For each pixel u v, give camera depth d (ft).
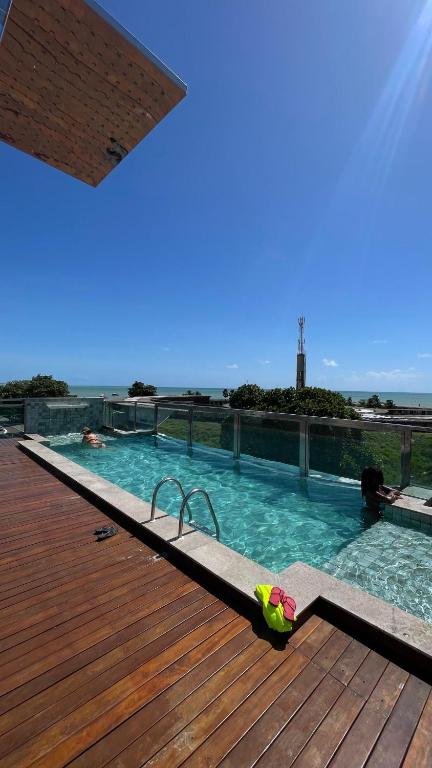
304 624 7.48
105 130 11.00
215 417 28.89
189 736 5.02
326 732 5.12
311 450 21.61
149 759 4.70
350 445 19.74
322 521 16.44
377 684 5.97
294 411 34.58
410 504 15.90
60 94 9.66
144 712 5.39
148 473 24.44
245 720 5.27
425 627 6.87
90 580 9.02
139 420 37.55
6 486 16.71
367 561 12.97
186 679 6.01
